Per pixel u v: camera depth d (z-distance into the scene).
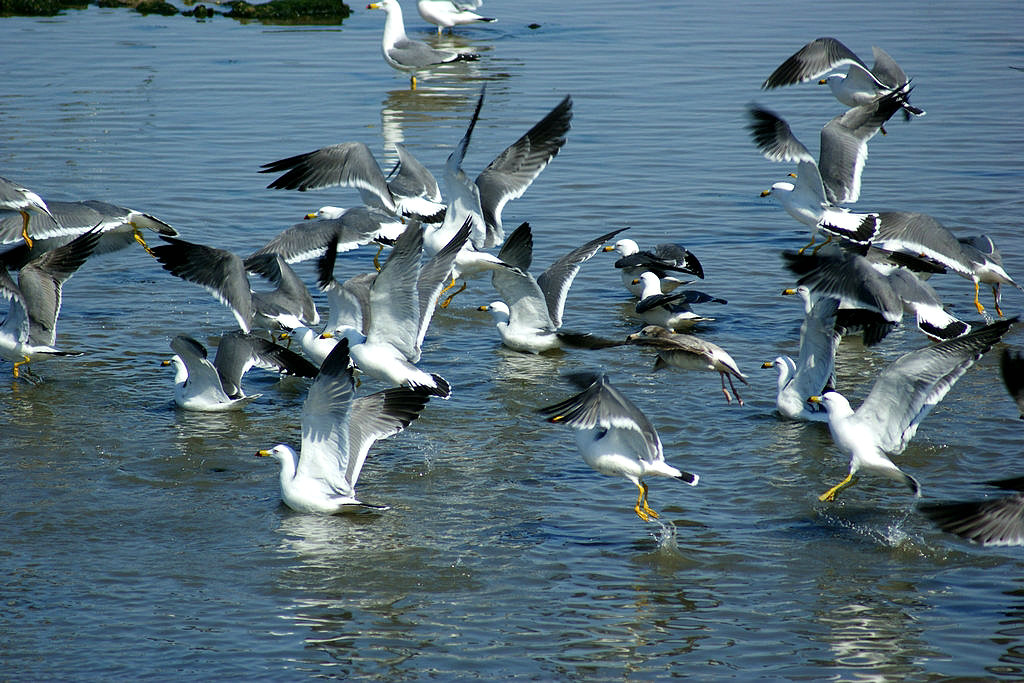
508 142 28.78
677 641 11.03
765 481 14.29
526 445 15.49
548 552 12.68
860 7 47.81
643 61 38.09
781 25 43.84
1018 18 44.75
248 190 25.81
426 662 10.71
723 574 12.22
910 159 28.48
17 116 30.95
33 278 16.95
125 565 12.35
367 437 13.93
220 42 40.94
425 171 21.48
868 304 15.43
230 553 12.62
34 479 14.28
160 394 17.02
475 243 17.62
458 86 34.88
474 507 13.75
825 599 11.73
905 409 13.11
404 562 12.46
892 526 13.17
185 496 13.95
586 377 12.96
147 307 20.30
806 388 15.93
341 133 29.70
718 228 24.09
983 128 30.88
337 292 17.28
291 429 15.96
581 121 31.44
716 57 38.56
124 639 11.01
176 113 31.61
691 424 15.87
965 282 21.53
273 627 11.24
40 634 11.07
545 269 21.41
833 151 19.72
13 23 43.62
